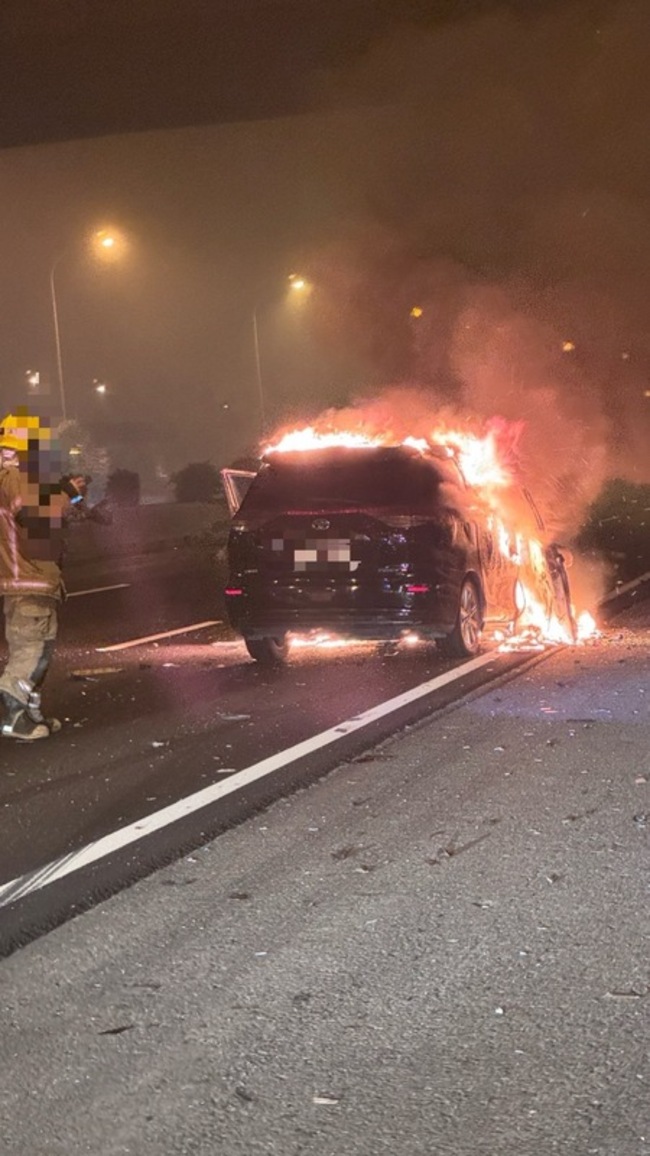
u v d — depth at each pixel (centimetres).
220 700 1055
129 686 1149
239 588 1209
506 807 699
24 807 725
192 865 609
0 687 908
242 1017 437
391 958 488
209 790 750
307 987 462
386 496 1209
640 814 679
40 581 910
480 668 1170
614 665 1174
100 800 737
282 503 1220
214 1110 372
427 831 657
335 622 1185
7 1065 403
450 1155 346
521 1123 362
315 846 636
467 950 495
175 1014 440
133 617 1744
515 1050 408
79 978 475
